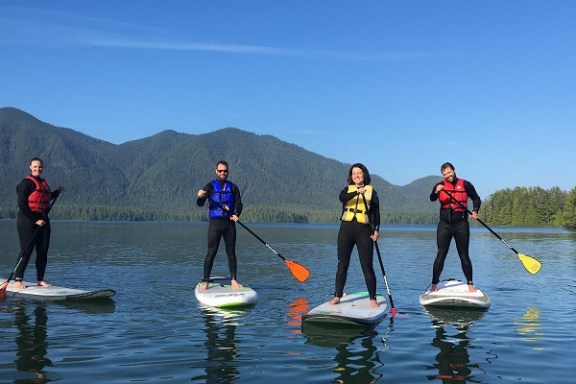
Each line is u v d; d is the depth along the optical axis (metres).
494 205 106.56
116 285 9.48
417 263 14.55
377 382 4.32
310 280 10.53
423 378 4.43
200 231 50.06
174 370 4.56
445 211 8.06
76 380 4.27
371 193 7.02
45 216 8.56
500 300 8.26
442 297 7.54
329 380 4.36
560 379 4.42
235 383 4.26
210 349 5.23
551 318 6.84
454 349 5.32
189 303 7.68
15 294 8.14
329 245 24.56
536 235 42.53
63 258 14.84
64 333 5.79
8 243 22.39
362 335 5.86
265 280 10.44
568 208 73.38
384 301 7.56
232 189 8.47
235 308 7.34
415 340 5.66
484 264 14.40
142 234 37.56
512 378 4.44
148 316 6.73
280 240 30.58
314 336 5.78
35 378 4.30
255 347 5.32
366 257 7.03
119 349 5.18
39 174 8.63
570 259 16.48
